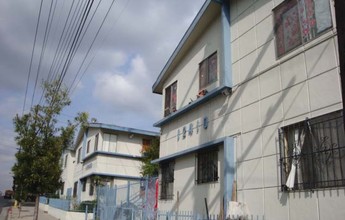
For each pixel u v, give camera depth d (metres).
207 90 12.71
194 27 13.71
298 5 9.05
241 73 10.91
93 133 28.69
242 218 9.46
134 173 27.30
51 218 25.30
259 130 9.67
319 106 7.91
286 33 9.33
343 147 7.24
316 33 8.32
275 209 8.63
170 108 15.86
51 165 16.19
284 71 9.13
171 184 14.31
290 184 8.21
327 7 8.12
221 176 10.96
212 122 12.04
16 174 16.12
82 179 30.06
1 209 33.38
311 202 7.68
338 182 7.22
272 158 9.02
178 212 12.46
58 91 17.11
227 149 10.52
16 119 16.50
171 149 14.73
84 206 23.28
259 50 10.30
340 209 7.02
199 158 12.57
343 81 4.26
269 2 10.23
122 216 15.16
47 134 16.59
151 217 12.82
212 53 12.88
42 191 16.09
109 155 26.84
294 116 8.55
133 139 28.16
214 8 12.71
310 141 8.02
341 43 4.33
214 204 11.07
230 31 11.88
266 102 9.60
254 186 9.48
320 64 8.05
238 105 10.78
